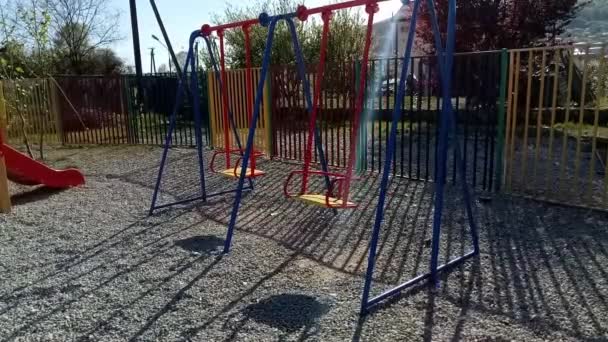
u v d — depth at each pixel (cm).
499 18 1117
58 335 279
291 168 796
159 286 343
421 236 437
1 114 761
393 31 1883
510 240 420
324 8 407
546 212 498
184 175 771
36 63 1234
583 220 468
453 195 579
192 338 271
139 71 1551
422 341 258
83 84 1164
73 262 396
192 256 404
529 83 546
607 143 817
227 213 543
